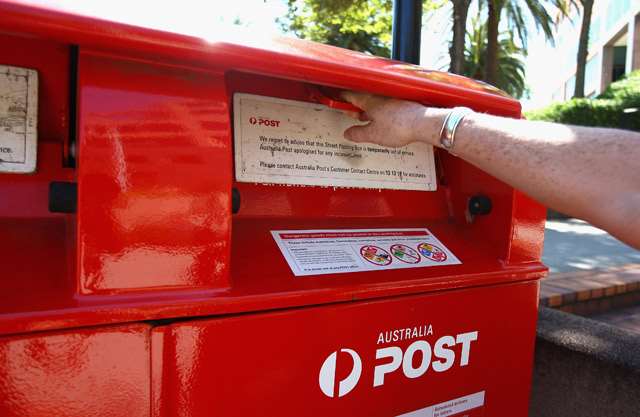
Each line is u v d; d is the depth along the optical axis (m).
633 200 0.66
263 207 1.06
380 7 7.79
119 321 0.74
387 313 1.01
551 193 0.74
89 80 0.74
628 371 1.41
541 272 1.25
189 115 0.80
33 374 0.70
